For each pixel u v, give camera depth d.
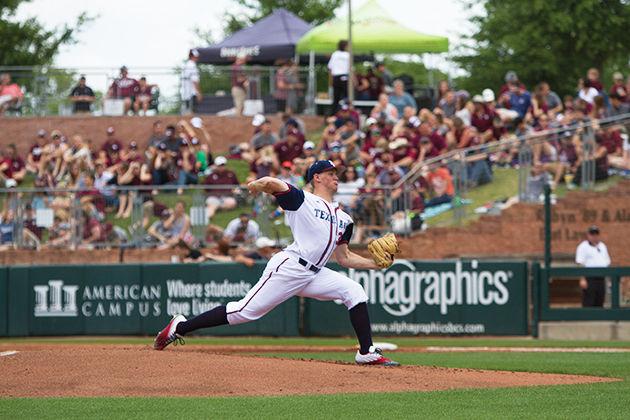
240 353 31.38
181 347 33.59
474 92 80.62
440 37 60.12
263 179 21.48
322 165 22.20
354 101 56.41
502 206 45.88
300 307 39.84
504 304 39.88
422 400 18.41
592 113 48.47
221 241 42.66
